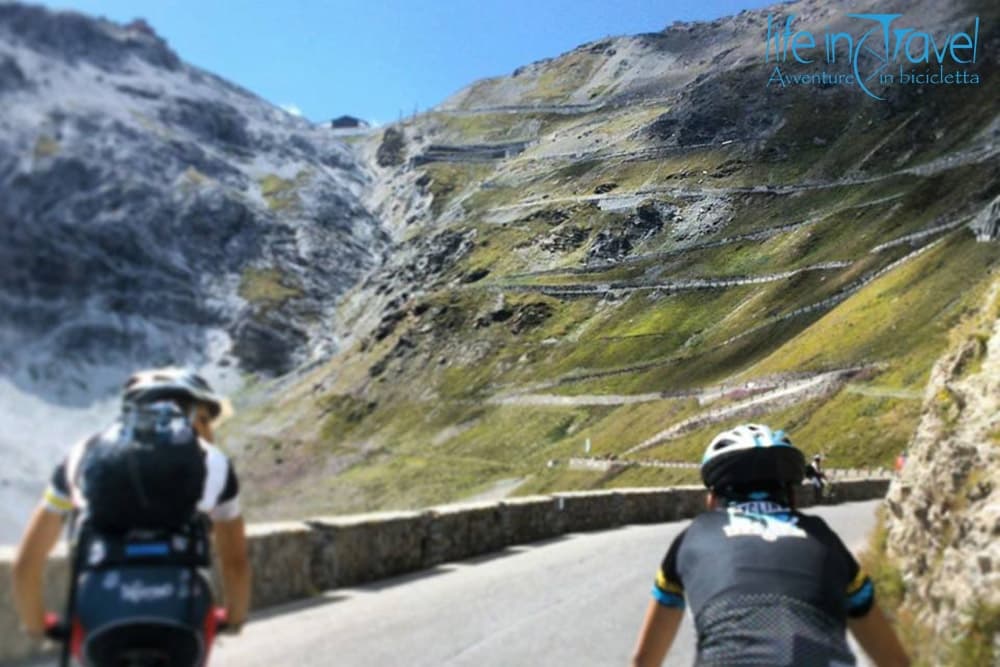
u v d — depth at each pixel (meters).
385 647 7.61
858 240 168.25
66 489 2.65
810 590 3.08
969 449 9.88
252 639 7.28
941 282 118.44
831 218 182.38
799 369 115.06
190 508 2.71
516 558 15.20
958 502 9.59
